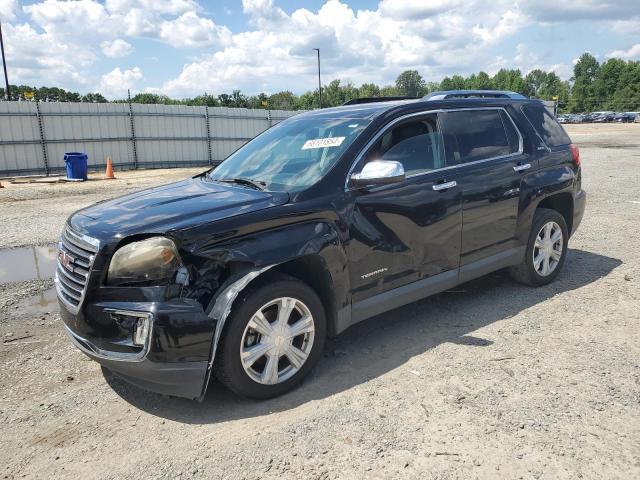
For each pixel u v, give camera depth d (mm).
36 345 4281
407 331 4359
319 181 3600
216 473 2660
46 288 5789
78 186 16703
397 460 2709
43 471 2729
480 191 4473
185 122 24969
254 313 3195
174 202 3572
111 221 3305
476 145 4613
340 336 4309
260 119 27172
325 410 3201
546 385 3412
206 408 3287
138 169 23938
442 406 3199
